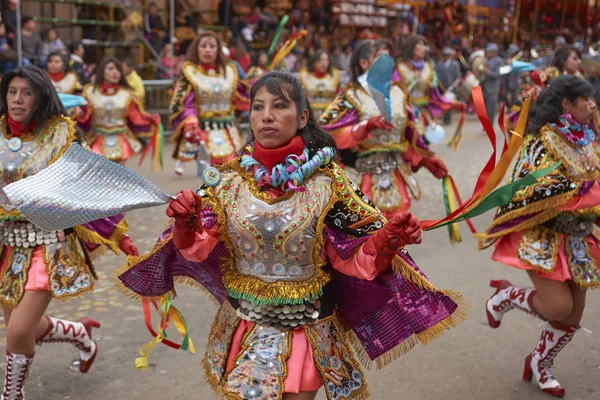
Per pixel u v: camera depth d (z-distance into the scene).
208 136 7.73
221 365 2.74
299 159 2.55
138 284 2.91
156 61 15.66
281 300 2.62
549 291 3.73
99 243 3.44
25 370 3.40
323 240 2.67
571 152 3.62
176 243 2.52
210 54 7.62
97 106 8.22
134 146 8.52
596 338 4.67
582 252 3.75
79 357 4.26
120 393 3.88
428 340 2.76
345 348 2.78
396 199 5.71
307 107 2.63
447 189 5.48
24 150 3.28
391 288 2.78
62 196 2.35
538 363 3.94
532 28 31.00
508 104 18.16
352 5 23.17
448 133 15.56
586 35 31.64
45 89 3.28
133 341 4.57
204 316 5.00
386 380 4.08
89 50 16.11
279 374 2.58
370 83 5.11
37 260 3.36
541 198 3.59
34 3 16.55
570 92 3.61
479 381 4.07
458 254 6.55
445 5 25.25
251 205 2.58
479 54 15.95
